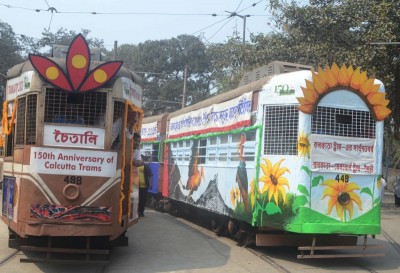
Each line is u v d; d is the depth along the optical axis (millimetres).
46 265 7727
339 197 8227
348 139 8359
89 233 7086
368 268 8250
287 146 8297
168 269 7766
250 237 9508
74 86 7152
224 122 10570
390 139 22016
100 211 7176
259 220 8586
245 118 9336
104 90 7340
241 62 21828
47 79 7074
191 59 51969
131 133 8008
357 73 8477
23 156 7234
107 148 7281
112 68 7293
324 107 8281
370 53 15836
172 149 14938
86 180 7152
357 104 8469
